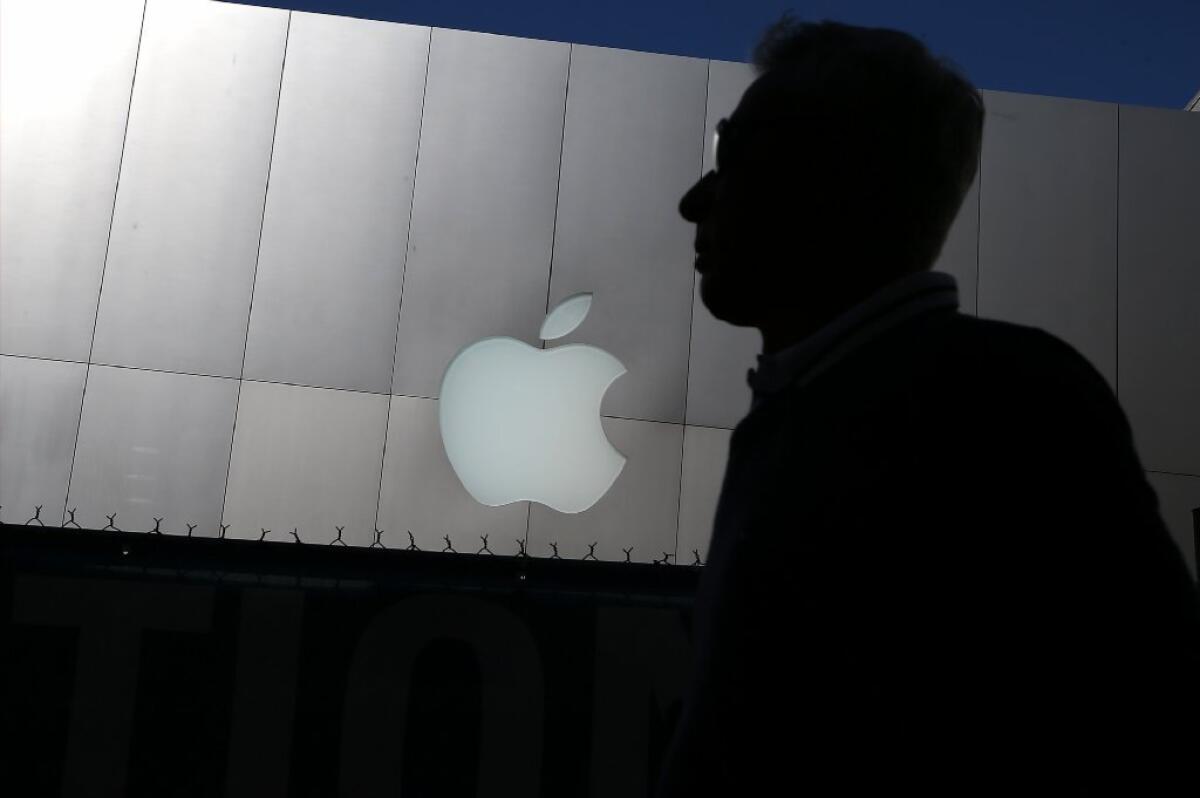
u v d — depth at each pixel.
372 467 6.20
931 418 0.57
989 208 6.88
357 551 1.53
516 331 6.48
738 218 0.72
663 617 1.55
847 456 0.59
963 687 0.54
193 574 1.49
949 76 0.72
